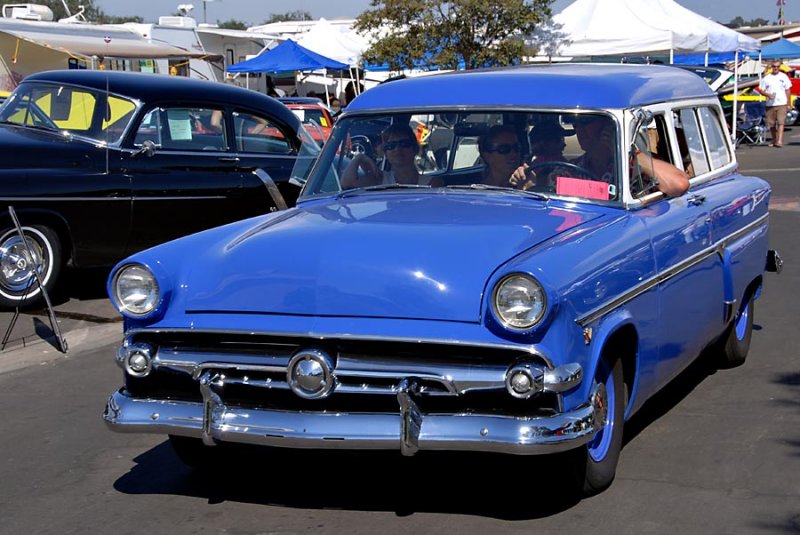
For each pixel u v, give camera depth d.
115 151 8.59
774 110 23.75
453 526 4.05
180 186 8.87
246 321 3.89
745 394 5.82
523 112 4.86
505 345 3.58
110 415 4.10
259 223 4.60
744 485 4.41
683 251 4.80
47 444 5.32
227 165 9.16
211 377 3.93
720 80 24.42
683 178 4.93
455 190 4.80
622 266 4.13
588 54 19.69
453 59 19.92
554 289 3.58
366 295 3.79
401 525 4.08
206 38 25.70
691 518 4.07
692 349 5.15
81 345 7.47
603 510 4.16
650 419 5.40
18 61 17.12
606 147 4.68
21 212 8.12
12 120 8.93
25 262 8.30
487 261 3.82
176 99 8.95
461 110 4.98
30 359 7.11
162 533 4.10
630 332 4.29
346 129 5.30
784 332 7.29
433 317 3.70
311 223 4.39
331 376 3.74
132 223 8.68
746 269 5.92
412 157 5.04
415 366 3.69
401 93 5.24
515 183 4.77
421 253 3.90
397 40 20.17
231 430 3.87
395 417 3.72
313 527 4.10
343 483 4.59
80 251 8.52
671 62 19.52
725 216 5.50
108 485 4.69
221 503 4.41
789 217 12.80
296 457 4.95
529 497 4.32
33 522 4.27
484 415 3.66
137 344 4.07
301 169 6.28
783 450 4.86
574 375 3.63
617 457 4.36
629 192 4.62
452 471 4.65
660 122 5.17
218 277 4.07
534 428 3.59
